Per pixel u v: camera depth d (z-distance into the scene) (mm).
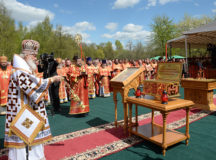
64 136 3646
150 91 3283
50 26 29719
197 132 3617
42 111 2463
